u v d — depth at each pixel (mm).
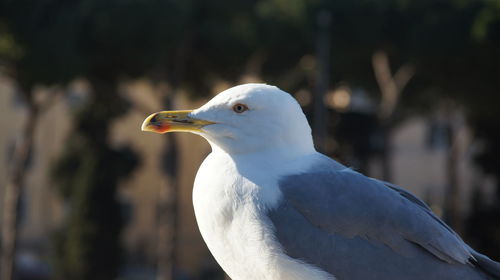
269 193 3523
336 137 23719
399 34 19594
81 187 19438
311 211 3502
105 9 16266
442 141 30844
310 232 3498
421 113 24109
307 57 20594
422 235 3541
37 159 29188
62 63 15742
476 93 20062
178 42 17375
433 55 19156
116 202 19578
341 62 20500
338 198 3527
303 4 18609
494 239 22922
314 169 3641
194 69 19812
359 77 21750
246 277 3619
